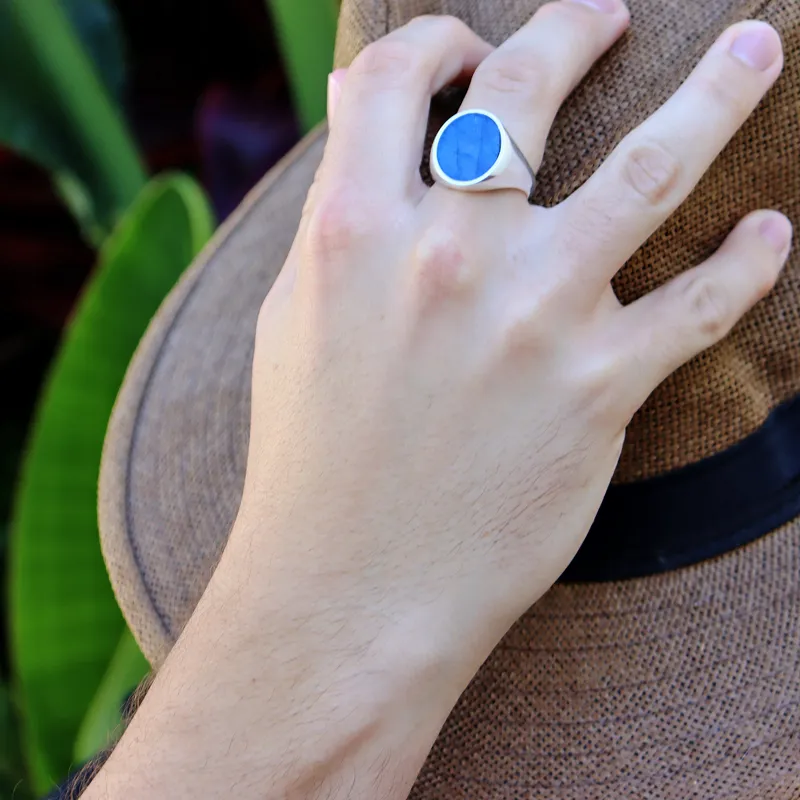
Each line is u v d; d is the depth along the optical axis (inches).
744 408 16.1
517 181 14.6
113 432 18.9
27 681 23.5
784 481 16.6
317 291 14.9
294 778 14.7
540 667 16.4
